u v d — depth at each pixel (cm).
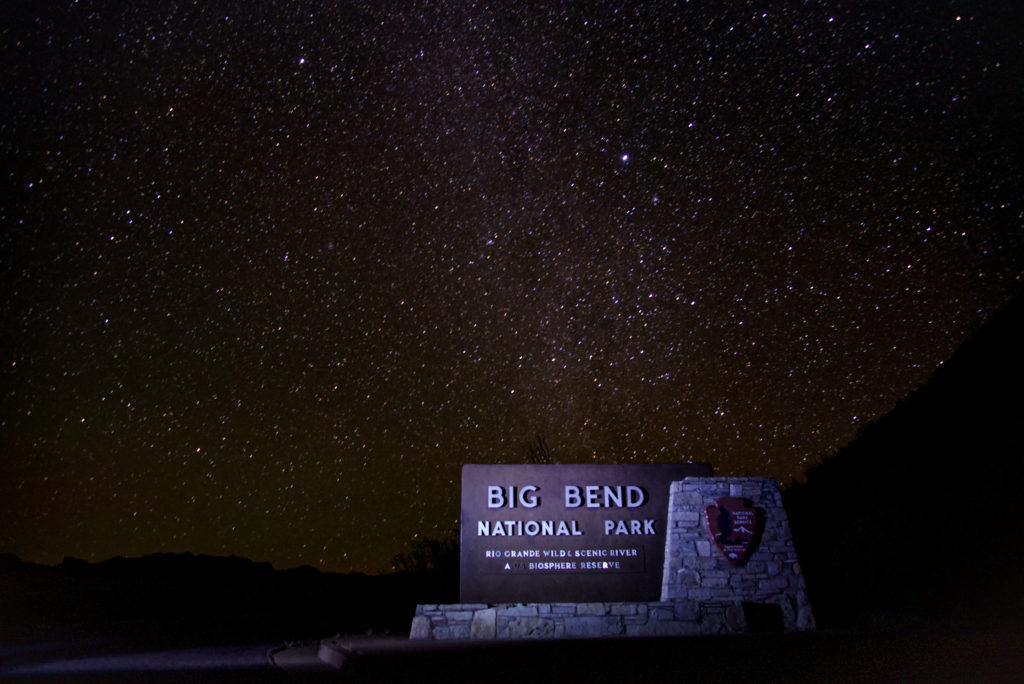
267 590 3381
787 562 1270
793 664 591
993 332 1734
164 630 1972
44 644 1524
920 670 504
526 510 1348
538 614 1255
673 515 1311
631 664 669
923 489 1423
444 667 740
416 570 2509
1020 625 814
